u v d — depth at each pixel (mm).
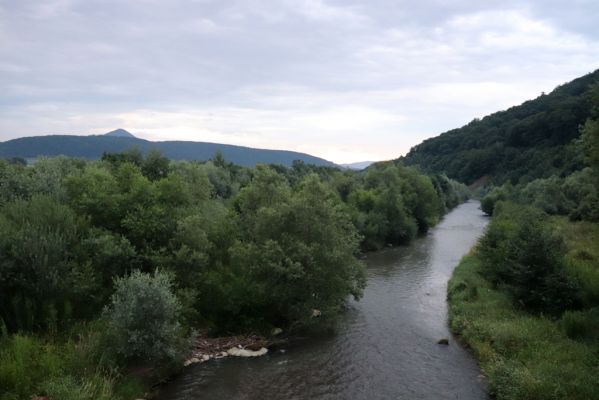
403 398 18578
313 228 27828
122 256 23391
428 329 27219
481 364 21344
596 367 17344
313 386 19734
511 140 167000
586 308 23672
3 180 27875
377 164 91500
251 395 18875
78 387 16094
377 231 58156
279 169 89500
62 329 20359
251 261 26469
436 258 51344
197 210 29922
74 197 27359
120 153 50375
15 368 15977
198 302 25297
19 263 20109
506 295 28391
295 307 26516
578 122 135875
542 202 72938
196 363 22047
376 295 35062
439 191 109375
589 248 37219
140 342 18453
